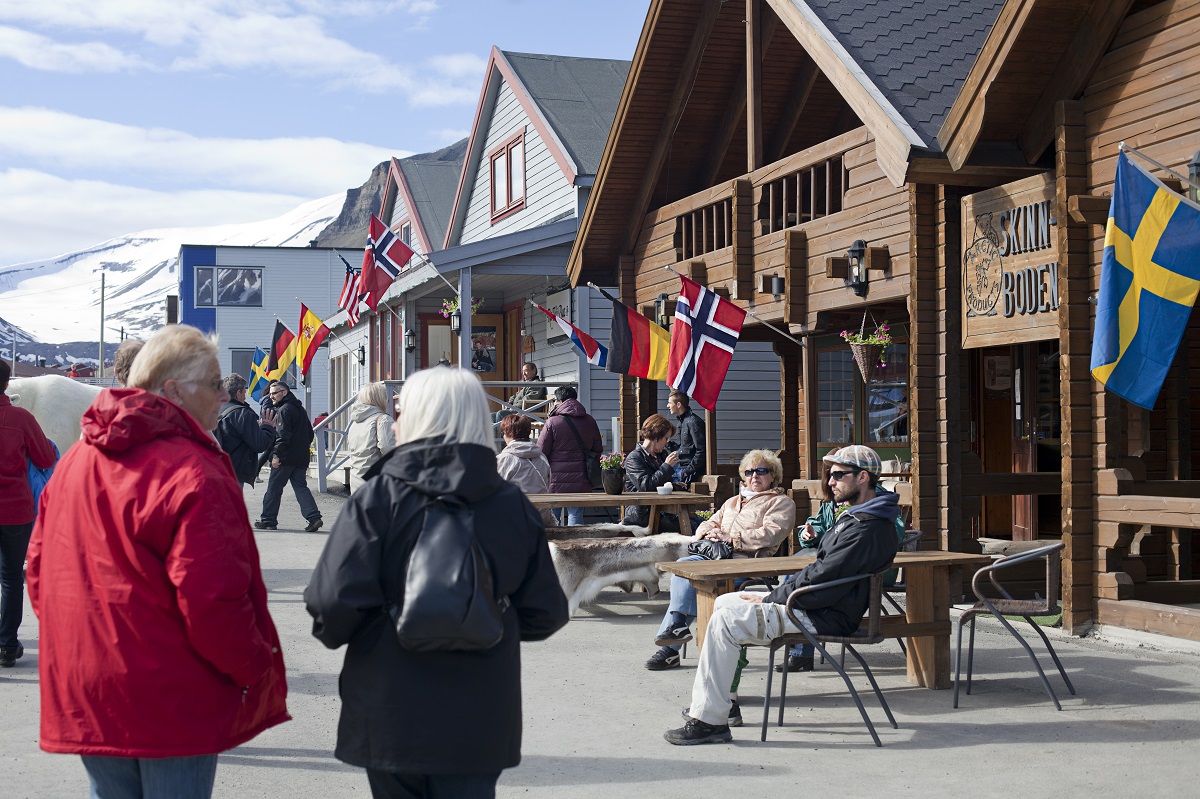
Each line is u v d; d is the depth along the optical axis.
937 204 9.69
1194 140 7.62
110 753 2.96
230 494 3.07
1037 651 7.83
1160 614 7.84
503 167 23.75
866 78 9.82
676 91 14.41
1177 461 10.88
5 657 7.00
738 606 5.72
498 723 3.07
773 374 18.59
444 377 3.25
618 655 7.88
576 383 18.20
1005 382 13.88
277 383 14.66
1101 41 8.23
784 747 5.56
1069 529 8.39
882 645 8.24
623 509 11.41
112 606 2.97
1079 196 8.20
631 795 4.83
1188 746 5.51
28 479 6.91
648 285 15.23
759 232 12.65
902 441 13.54
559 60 24.12
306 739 5.67
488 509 3.16
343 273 47.41
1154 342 7.45
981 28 11.07
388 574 3.06
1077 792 4.82
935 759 5.33
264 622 3.23
